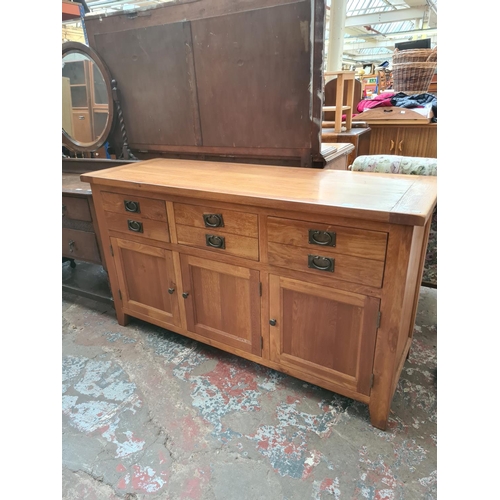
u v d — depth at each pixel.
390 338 1.21
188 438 1.35
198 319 1.71
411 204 1.11
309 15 1.57
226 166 1.87
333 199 1.19
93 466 1.25
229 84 1.87
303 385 1.58
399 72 3.51
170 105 2.09
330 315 1.31
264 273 1.40
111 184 1.65
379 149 3.30
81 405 1.51
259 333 1.53
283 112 1.79
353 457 1.25
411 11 6.70
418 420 1.39
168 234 1.61
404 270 1.11
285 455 1.27
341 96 2.68
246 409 1.46
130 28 2.01
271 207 1.25
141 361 1.76
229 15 1.73
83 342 1.91
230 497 1.14
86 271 2.67
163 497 1.15
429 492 1.13
